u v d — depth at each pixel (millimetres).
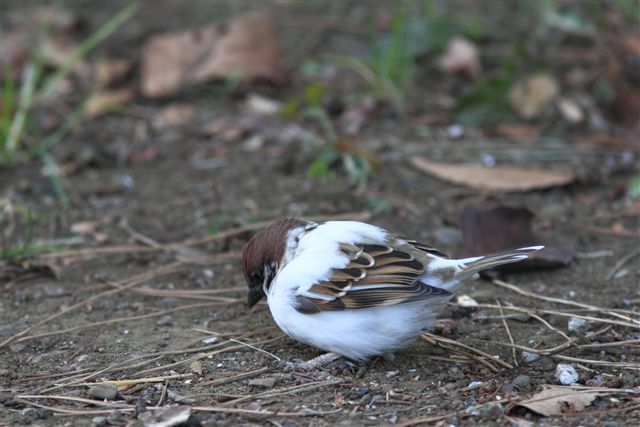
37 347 9227
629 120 15430
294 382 8328
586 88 16406
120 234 12156
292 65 17969
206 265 11281
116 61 17266
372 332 8055
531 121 15625
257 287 9055
